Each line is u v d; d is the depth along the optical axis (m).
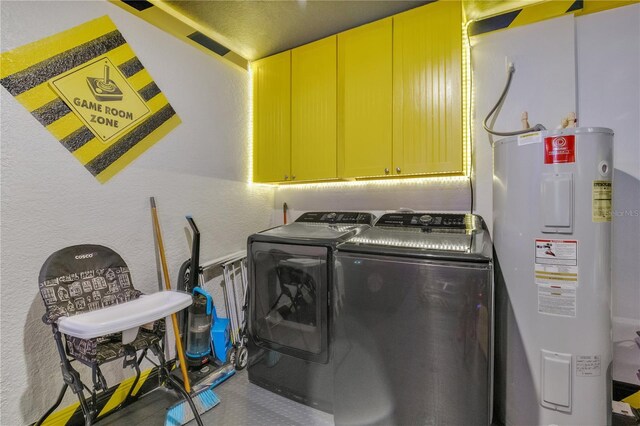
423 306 1.42
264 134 2.79
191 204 2.33
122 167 1.89
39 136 1.53
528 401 1.46
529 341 1.45
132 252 1.93
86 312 1.40
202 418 1.71
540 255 1.41
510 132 1.84
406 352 1.45
